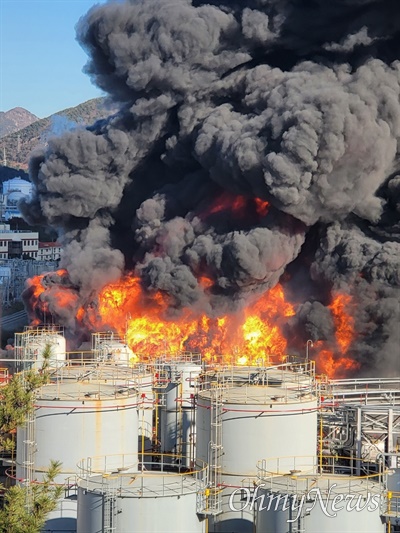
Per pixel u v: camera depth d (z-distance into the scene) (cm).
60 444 6103
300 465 6091
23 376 5269
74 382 6675
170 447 7475
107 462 6147
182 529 5075
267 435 6056
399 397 7719
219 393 6272
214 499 5756
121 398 6222
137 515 5022
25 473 6144
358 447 6781
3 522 4472
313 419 6234
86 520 5106
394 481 5994
